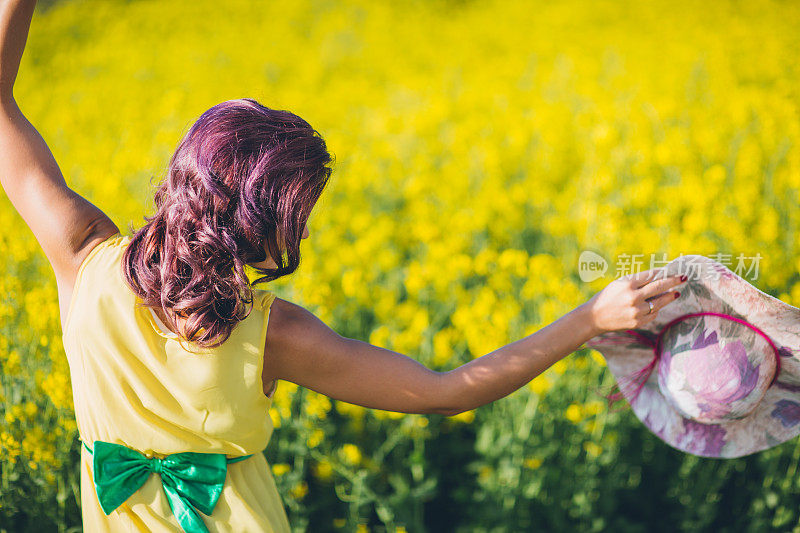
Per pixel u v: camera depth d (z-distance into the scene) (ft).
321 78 25.84
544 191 14.52
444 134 18.81
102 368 3.81
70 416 8.10
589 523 9.23
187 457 3.92
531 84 22.81
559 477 9.28
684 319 4.50
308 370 3.96
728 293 4.23
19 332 9.04
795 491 8.96
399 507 9.13
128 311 3.79
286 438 8.84
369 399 4.03
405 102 22.02
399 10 34.55
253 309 3.84
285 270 3.92
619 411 9.02
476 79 23.47
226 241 3.62
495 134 18.04
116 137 19.43
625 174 14.79
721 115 17.60
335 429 9.98
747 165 13.79
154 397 3.76
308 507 9.22
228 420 3.78
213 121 3.76
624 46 25.58
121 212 13.60
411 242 14.01
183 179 3.72
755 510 9.07
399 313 10.74
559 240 13.51
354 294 10.78
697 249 10.96
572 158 16.94
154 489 3.94
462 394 3.97
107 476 3.88
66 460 7.80
